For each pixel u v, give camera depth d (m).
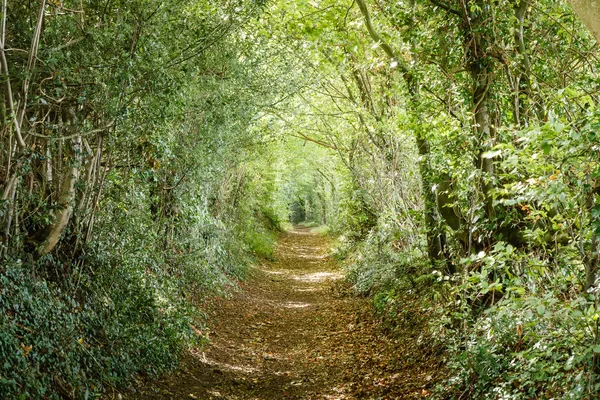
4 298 5.00
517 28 6.59
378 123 11.80
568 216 4.45
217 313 11.73
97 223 7.18
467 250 7.16
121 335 6.61
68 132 6.01
